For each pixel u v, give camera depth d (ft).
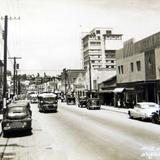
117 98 164.25
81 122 88.48
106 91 175.83
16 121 64.08
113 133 62.90
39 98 150.71
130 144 48.93
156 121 81.82
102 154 41.11
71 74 347.36
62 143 51.67
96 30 512.22
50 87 485.15
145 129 68.64
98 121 90.17
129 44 149.79
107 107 166.40
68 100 228.22
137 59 140.05
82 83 273.33
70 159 38.29
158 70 119.44
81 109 159.53
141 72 135.95
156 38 120.88
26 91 568.41
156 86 121.19
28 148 47.80
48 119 103.30
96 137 57.77
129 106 147.33
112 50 501.56
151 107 89.30
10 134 66.33
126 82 154.10
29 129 65.51
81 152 42.96
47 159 38.73
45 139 57.16
